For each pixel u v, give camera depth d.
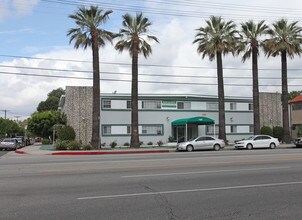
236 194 9.27
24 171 14.39
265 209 7.71
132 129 36.41
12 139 40.75
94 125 34.47
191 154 24.59
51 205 8.07
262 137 34.47
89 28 34.91
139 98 43.59
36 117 66.56
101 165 16.48
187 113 45.44
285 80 41.38
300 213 7.38
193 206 7.97
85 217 7.05
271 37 40.09
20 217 7.06
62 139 39.72
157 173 13.28
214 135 42.75
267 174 12.90
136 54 36.00
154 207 7.87
